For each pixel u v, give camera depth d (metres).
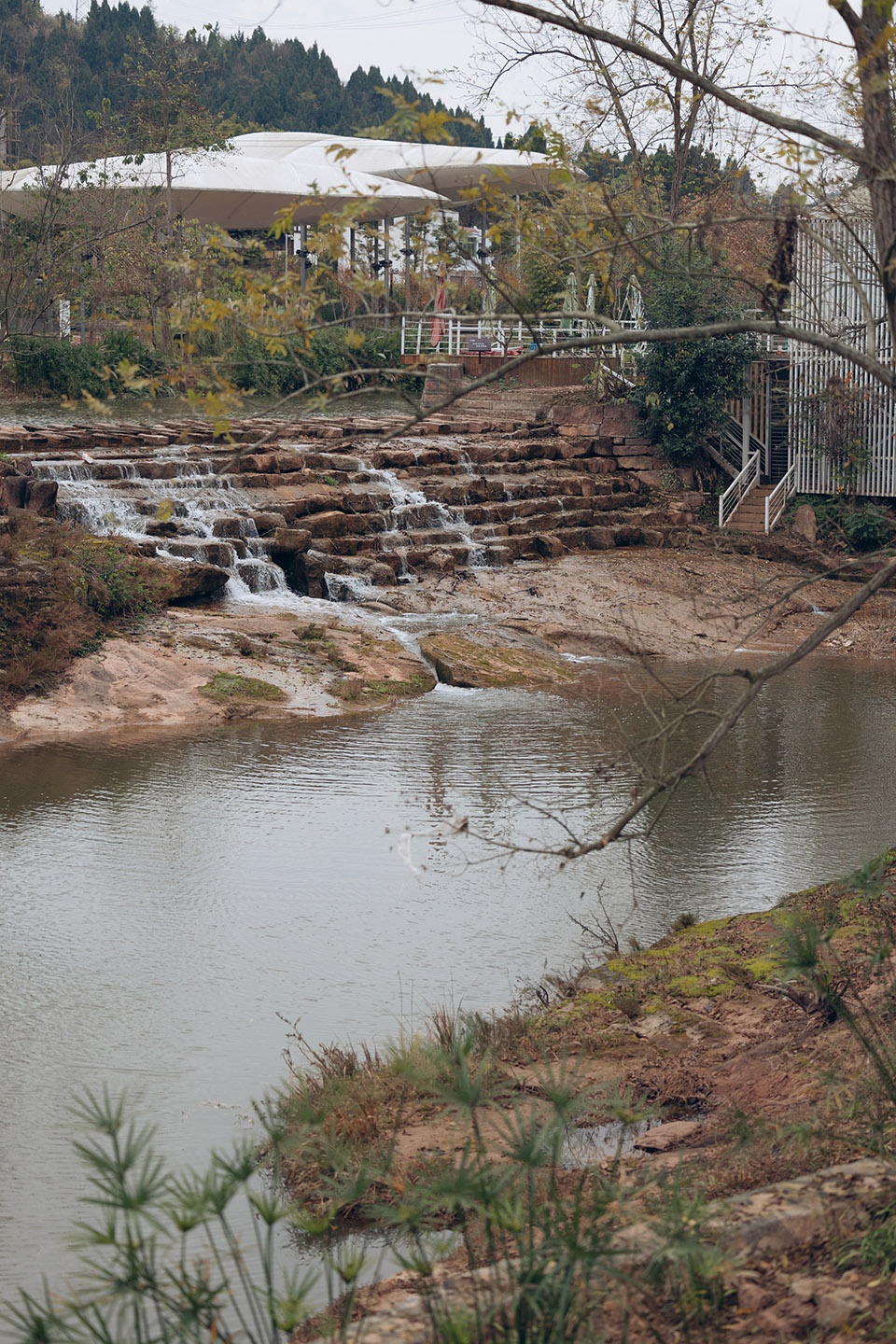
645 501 33.59
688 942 10.85
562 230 7.37
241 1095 8.48
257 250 6.79
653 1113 7.04
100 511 25.00
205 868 13.27
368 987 10.43
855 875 6.67
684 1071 8.09
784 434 35.41
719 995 9.52
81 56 107.00
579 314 6.76
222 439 30.66
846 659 24.88
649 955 10.61
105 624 21.56
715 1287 4.32
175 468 27.27
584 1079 8.09
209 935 11.50
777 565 30.34
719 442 35.75
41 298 36.69
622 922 11.90
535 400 38.22
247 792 15.94
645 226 8.84
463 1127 7.34
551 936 11.56
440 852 13.78
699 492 34.31
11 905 12.18
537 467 33.12
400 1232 6.35
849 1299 4.26
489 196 7.17
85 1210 6.96
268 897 12.48
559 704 20.94
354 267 6.57
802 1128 6.01
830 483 32.47
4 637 20.25
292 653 21.84
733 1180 5.96
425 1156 6.98
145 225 44.88
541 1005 9.89
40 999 10.12
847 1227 4.75
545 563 28.89
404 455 31.09
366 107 130.12
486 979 10.60
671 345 32.72
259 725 19.27
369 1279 5.91
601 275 7.67
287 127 124.12
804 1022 8.61
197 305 6.59
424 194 49.91
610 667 23.61
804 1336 4.11
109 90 93.94
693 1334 4.16
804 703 21.42
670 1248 4.13
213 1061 9.04
